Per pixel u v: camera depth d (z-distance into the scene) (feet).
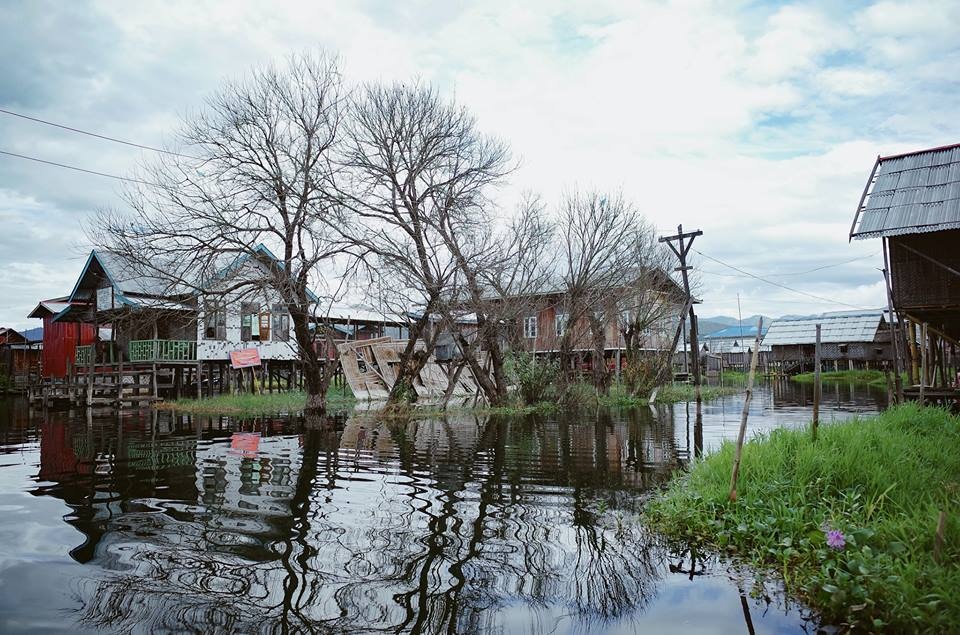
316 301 61.77
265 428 53.42
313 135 60.03
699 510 21.84
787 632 14.23
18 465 34.40
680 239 75.66
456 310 68.44
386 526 22.18
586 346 109.09
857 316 184.75
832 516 18.80
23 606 15.17
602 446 42.32
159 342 84.02
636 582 17.16
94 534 20.99
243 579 17.12
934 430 35.19
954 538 16.03
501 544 20.27
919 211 50.24
